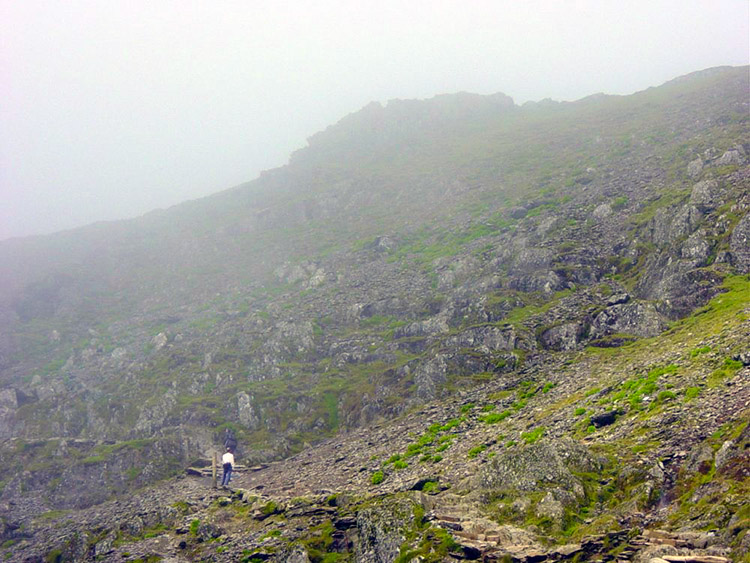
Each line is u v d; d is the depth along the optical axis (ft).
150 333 335.26
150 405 240.53
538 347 181.47
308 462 169.07
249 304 333.83
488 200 364.99
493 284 238.07
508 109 652.89
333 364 239.71
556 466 97.91
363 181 483.10
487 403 159.22
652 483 85.92
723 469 80.64
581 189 310.65
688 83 508.12
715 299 155.33
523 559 78.69
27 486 199.31
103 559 131.64
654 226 218.18
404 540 93.35
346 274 328.90
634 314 171.12
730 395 99.04
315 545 108.37
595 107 536.01
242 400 224.74
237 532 127.54
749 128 297.33
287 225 464.24
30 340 364.17
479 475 107.34
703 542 69.56
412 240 349.61
